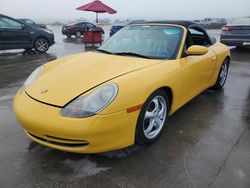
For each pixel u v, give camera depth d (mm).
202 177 2504
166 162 2730
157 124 3117
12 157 2785
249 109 4184
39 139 2660
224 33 10508
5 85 5555
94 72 2875
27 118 2547
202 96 4781
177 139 3195
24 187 2361
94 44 14266
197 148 3004
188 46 3719
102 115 2410
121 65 3045
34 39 10523
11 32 9875
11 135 3246
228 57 5184
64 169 2600
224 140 3191
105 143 2514
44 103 2557
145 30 3879
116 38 3982
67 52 11094
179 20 4090
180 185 2402
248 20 10422
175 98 3324
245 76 6293
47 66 3398
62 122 2398
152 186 2389
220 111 4086
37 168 2613
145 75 2838
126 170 2598
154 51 3514
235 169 2627
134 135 2730
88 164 2678
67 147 2523
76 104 2467
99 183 2418
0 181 2428
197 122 3678
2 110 4051
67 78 2814
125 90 2568
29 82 3084
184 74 3414
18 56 9836
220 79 5051
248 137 3277
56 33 25891
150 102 2859
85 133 2381
